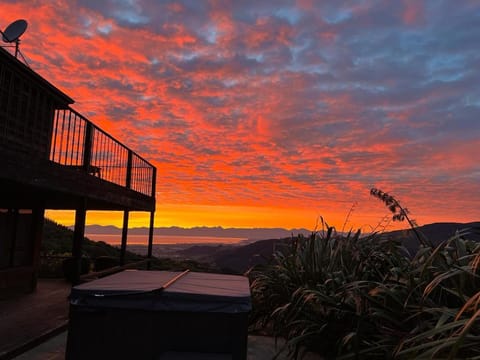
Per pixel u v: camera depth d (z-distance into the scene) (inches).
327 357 207.8
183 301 134.5
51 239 918.4
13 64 267.6
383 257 218.4
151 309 133.6
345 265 246.7
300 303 221.3
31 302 354.3
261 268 323.9
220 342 133.1
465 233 173.9
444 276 136.3
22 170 249.6
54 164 292.4
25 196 396.2
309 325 205.2
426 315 161.9
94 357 133.2
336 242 273.6
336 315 201.3
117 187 429.7
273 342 244.8
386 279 189.9
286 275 269.9
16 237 398.6
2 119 309.9
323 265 259.8
